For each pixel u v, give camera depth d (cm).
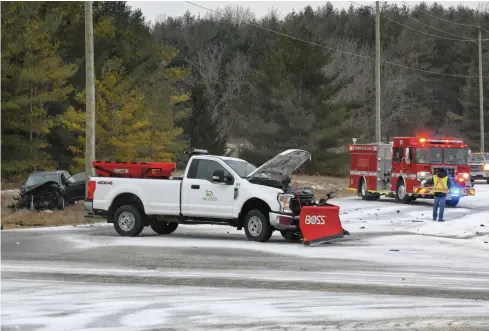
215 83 11256
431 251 2239
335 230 2400
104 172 2672
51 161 5750
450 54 12900
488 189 5894
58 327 1174
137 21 6594
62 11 6231
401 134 11456
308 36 7769
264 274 1756
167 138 5331
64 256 2078
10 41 5494
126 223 2619
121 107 5094
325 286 1580
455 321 1220
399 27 13012
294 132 7469
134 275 1728
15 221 3222
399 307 1345
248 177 2502
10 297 1432
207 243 2417
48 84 5672
